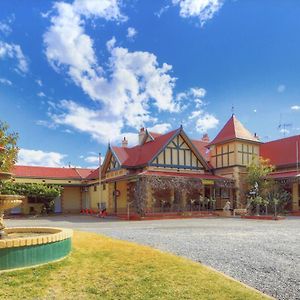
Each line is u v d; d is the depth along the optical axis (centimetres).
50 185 3647
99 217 3025
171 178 2866
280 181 3191
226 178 3353
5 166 1042
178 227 1784
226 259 872
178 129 3281
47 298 519
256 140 3616
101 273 644
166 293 552
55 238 711
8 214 3375
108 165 3616
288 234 1413
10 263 638
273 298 555
